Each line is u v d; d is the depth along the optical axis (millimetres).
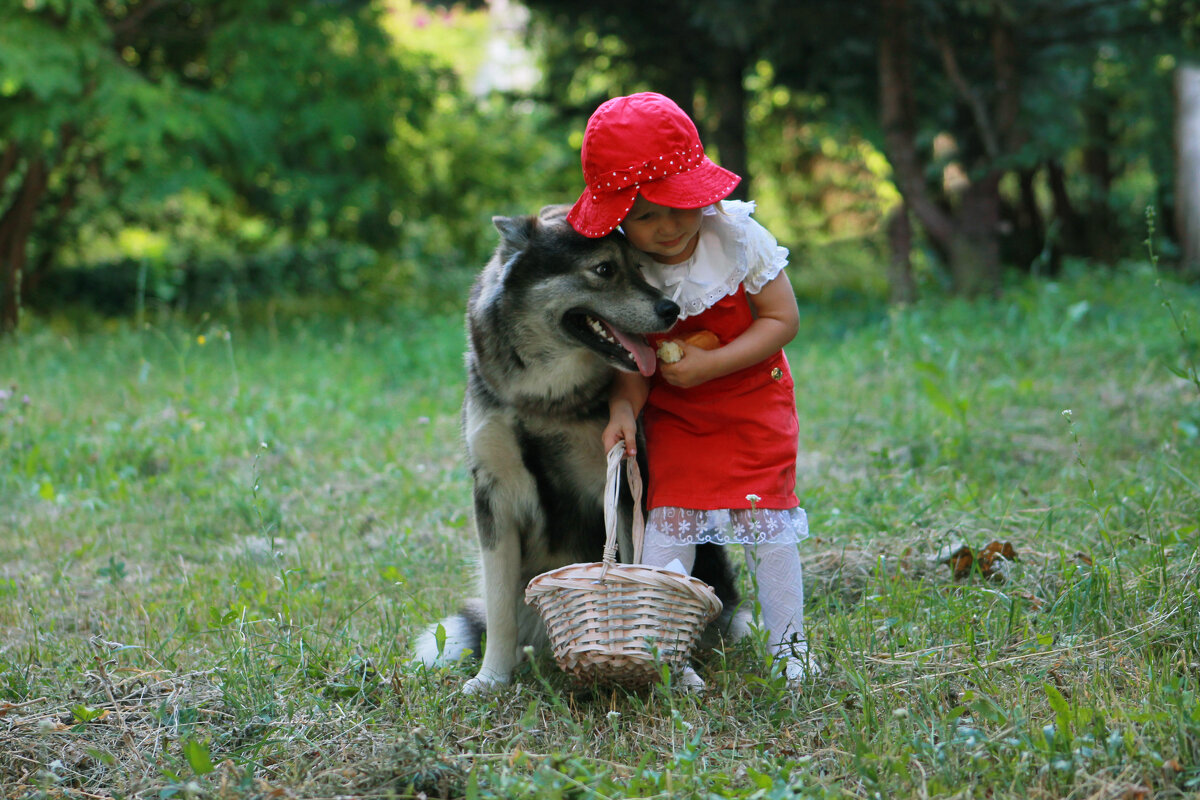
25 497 5984
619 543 3592
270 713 3109
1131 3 11812
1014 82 11672
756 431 3336
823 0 11359
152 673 3430
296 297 16766
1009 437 6223
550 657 3680
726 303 3371
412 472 6312
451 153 16562
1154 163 14203
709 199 3117
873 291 14727
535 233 3564
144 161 11781
